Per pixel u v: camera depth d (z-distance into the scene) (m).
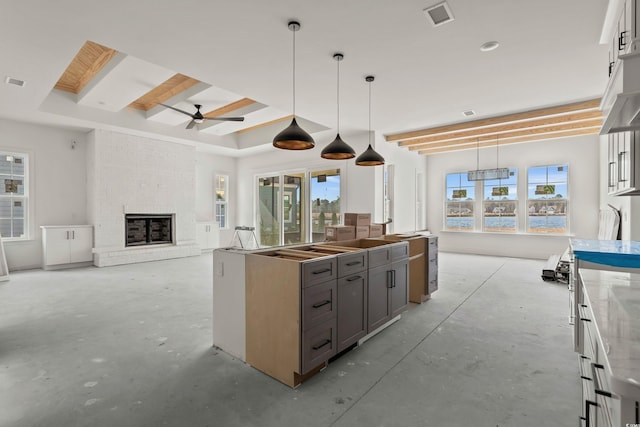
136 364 2.57
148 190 7.66
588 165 7.48
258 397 2.13
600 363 0.98
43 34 3.21
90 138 7.04
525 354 2.77
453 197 9.52
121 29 3.11
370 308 3.02
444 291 4.91
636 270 2.40
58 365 2.54
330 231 4.10
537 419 1.90
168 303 4.17
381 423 1.87
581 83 4.46
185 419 1.90
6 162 6.37
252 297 2.54
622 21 2.36
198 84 5.61
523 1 2.70
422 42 3.37
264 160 9.55
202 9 2.81
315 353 2.35
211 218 9.72
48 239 6.39
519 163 8.39
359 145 7.50
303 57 3.69
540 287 5.14
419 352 2.81
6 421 1.87
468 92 4.82
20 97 5.05
